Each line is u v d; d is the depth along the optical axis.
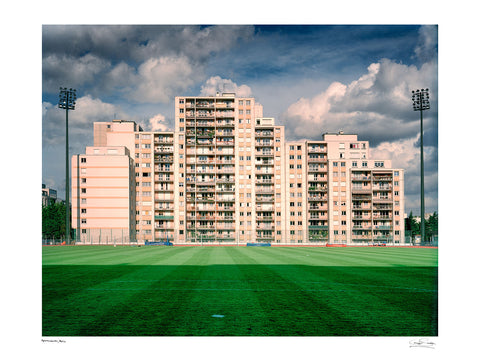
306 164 106.75
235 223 104.88
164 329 12.30
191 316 13.66
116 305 15.25
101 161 96.44
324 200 106.81
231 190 106.44
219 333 12.00
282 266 30.31
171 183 106.19
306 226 105.25
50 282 21.14
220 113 107.44
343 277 23.50
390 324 13.12
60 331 12.29
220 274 24.69
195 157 107.44
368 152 109.25
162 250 57.28
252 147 106.19
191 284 20.41
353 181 105.94
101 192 96.00
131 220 100.62
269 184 106.31
